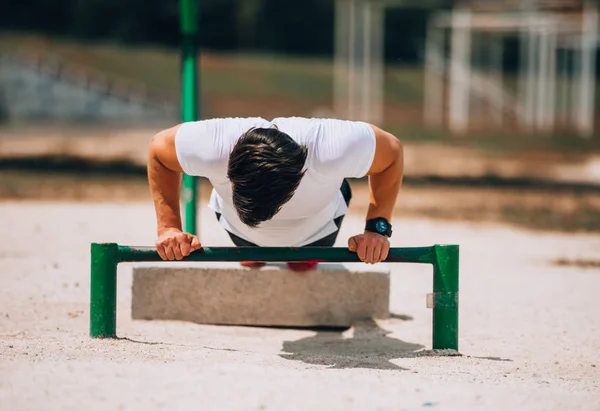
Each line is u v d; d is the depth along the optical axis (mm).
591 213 14328
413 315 6602
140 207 13148
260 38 62625
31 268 7855
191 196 6566
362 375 4004
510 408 3551
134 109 41188
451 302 4996
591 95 37406
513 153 27391
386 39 54719
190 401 3461
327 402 3508
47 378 3729
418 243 10328
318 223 4887
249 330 6051
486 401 3633
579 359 5301
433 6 33312
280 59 56438
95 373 3816
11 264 8023
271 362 4375
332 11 62406
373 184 4750
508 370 4602
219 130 4309
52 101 40438
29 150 23922
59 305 6430
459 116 37062
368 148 4379
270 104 43156
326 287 6203
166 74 46594
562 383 4207
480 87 44031
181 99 6629
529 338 5906
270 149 3980
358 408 3451
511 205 15258
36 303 6453
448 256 4945
